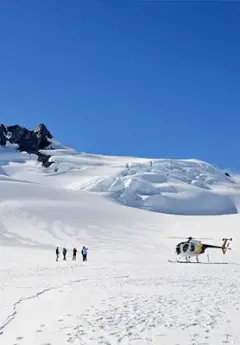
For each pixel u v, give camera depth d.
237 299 16.20
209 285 21.17
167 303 15.29
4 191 108.50
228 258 48.69
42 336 10.70
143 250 62.41
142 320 12.27
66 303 15.65
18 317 13.16
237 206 191.88
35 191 113.94
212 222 91.12
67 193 120.25
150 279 24.22
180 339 10.12
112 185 182.00
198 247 43.03
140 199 174.88
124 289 19.62
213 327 11.30
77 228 81.50
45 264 39.31
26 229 79.31
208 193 193.75
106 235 77.62
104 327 11.46
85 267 34.22
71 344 9.84
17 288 20.19
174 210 174.62
